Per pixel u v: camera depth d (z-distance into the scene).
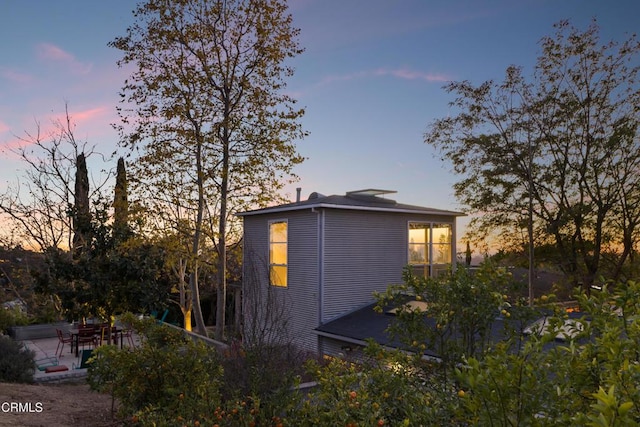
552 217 23.22
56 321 18.50
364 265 16.08
